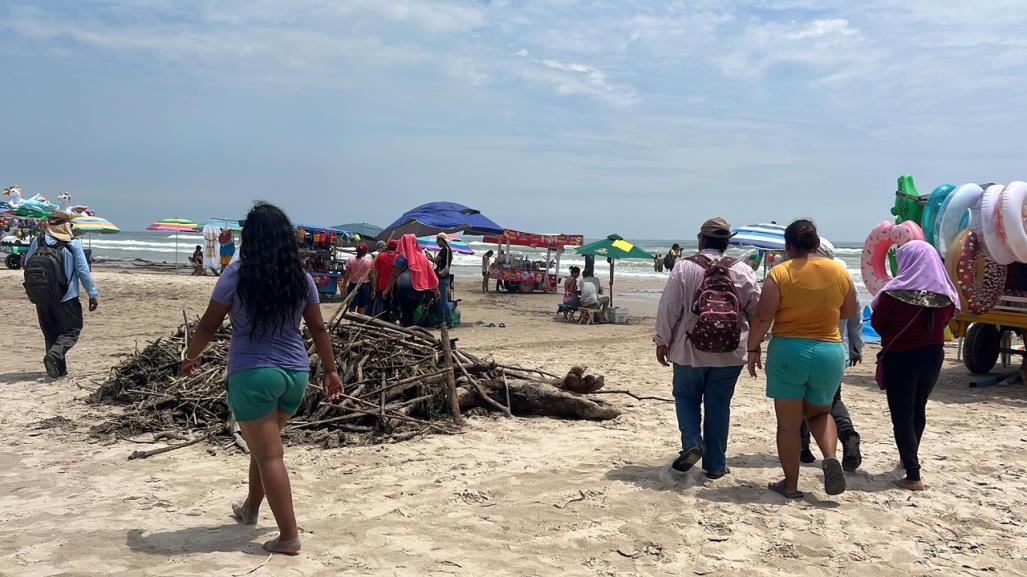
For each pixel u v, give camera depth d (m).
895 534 4.42
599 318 18.28
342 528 4.31
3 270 29.75
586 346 13.48
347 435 6.38
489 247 73.25
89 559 3.79
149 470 5.46
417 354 7.64
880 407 8.27
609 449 6.19
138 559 3.80
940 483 5.37
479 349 12.81
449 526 4.40
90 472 5.39
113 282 25.19
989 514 4.77
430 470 5.52
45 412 7.28
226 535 4.16
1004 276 9.66
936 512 4.80
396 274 15.01
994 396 9.12
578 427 6.99
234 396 3.75
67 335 9.20
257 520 4.40
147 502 4.72
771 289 4.89
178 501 4.75
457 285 32.28
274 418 3.85
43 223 9.33
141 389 7.41
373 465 5.62
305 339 7.31
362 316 7.93
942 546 4.26
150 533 4.18
